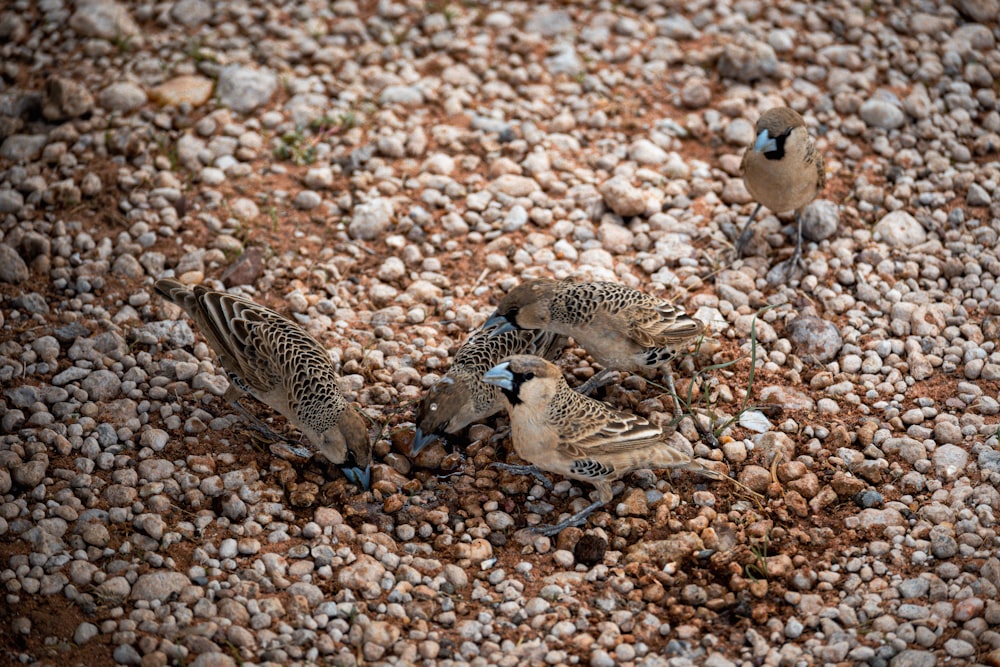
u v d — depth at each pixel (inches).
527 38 573.3
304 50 558.9
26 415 376.5
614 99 542.9
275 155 504.1
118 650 300.4
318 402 348.2
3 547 327.3
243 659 303.0
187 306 374.0
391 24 585.9
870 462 364.2
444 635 314.0
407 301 439.2
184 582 321.4
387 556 335.3
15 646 300.7
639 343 369.7
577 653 307.4
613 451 338.3
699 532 342.3
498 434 383.9
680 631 312.3
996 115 529.3
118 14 564.1
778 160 419.5
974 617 311.0
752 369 380.5
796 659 302.4
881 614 315.6
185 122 513.7
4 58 542.3
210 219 465.1
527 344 387.9
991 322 419.8
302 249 458.0
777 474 364.8
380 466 365.1
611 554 339.3
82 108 505.7
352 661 303.4
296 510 354.0
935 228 469.7
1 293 424.5
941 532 337.4
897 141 516.1
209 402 388.8
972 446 369.7
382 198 481.1
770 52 549.0
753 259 455.8
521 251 459.2
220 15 577.0
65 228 453.1
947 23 579.8
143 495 349.1
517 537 347.3
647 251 463.8
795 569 331.3
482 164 506.9
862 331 424.8
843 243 459.8
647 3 594.9
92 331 412.2
